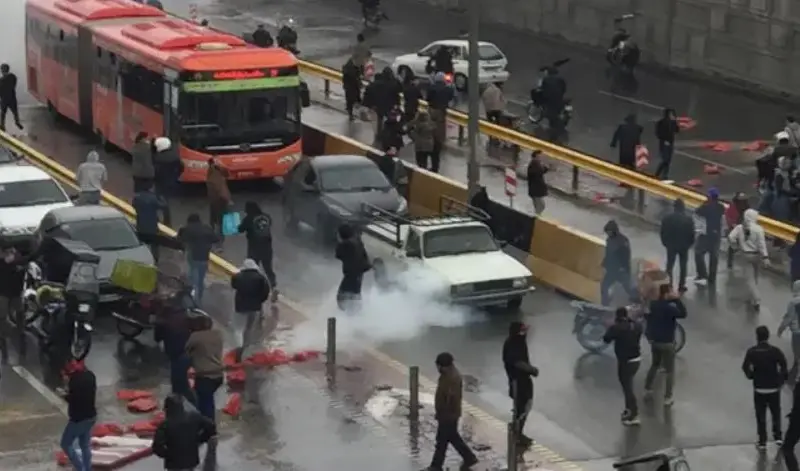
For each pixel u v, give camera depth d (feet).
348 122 196.75
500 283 126.41
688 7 223.51
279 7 287.07
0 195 141.28
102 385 110.52
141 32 176.35
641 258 133.80
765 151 176.96
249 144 164.14
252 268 113.80
